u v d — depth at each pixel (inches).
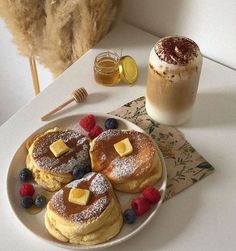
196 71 22.0
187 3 26.3
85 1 25.8
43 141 22.4
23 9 27.4
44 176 21.6
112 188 21.1
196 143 24.1
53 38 28.7
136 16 29.5
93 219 19.4
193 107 25.3
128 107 25.5
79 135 22.9
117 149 21.9
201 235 20.6
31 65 35.5
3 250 20.1
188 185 22.2
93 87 26.5
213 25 26.5
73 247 19.4
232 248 20.2
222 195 22.0
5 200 21.7
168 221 21.0
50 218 20.1
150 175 21.6
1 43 37.0
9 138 24.0
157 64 22.0
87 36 27.8
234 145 24.0
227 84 26.9
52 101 25.7
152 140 22.8
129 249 20.1
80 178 21.4
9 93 43.6
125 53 28.4
